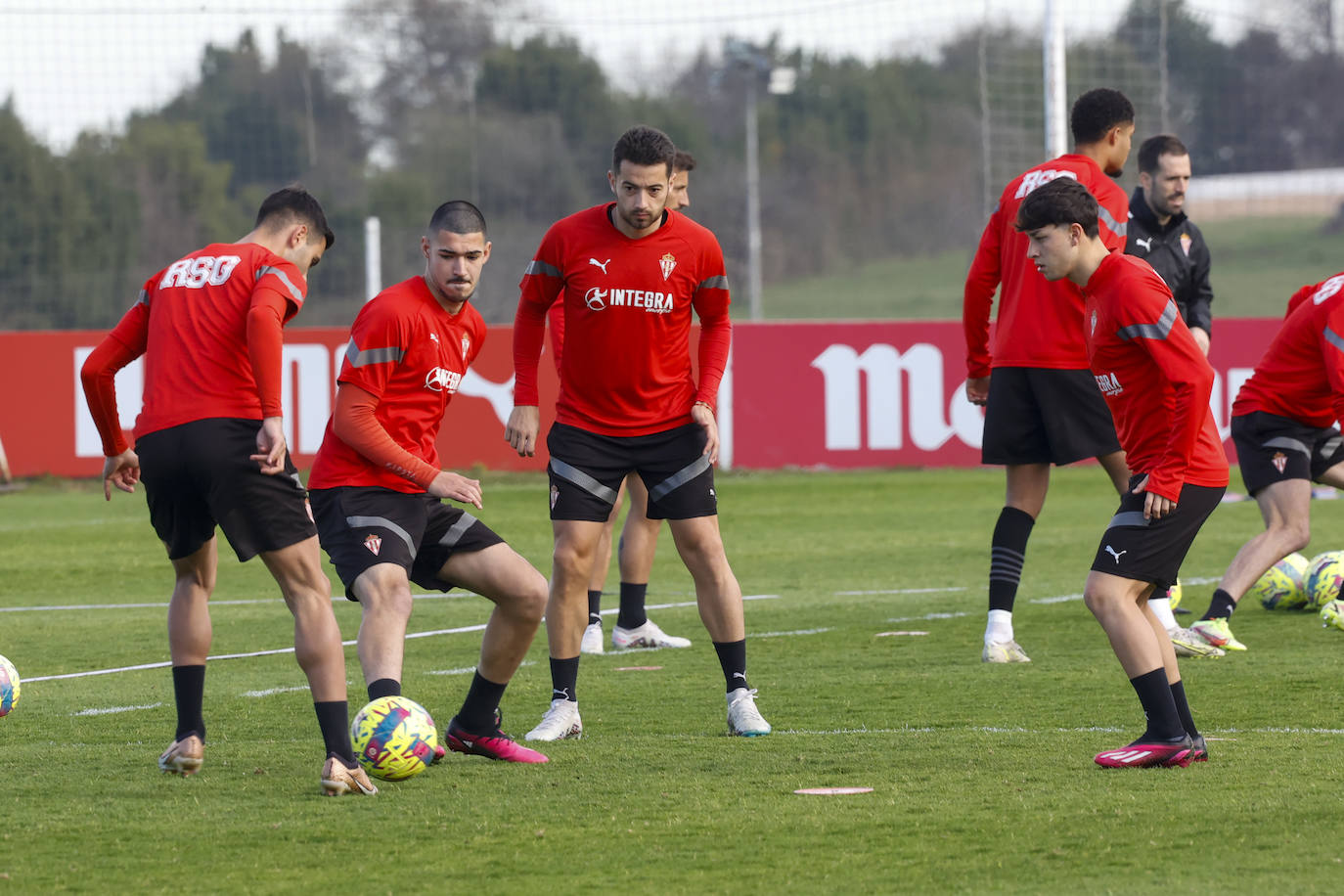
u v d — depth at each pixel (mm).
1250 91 143875
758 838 13945
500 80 129125
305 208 17375
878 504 56656
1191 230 29172
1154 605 25984
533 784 16594
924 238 142750
